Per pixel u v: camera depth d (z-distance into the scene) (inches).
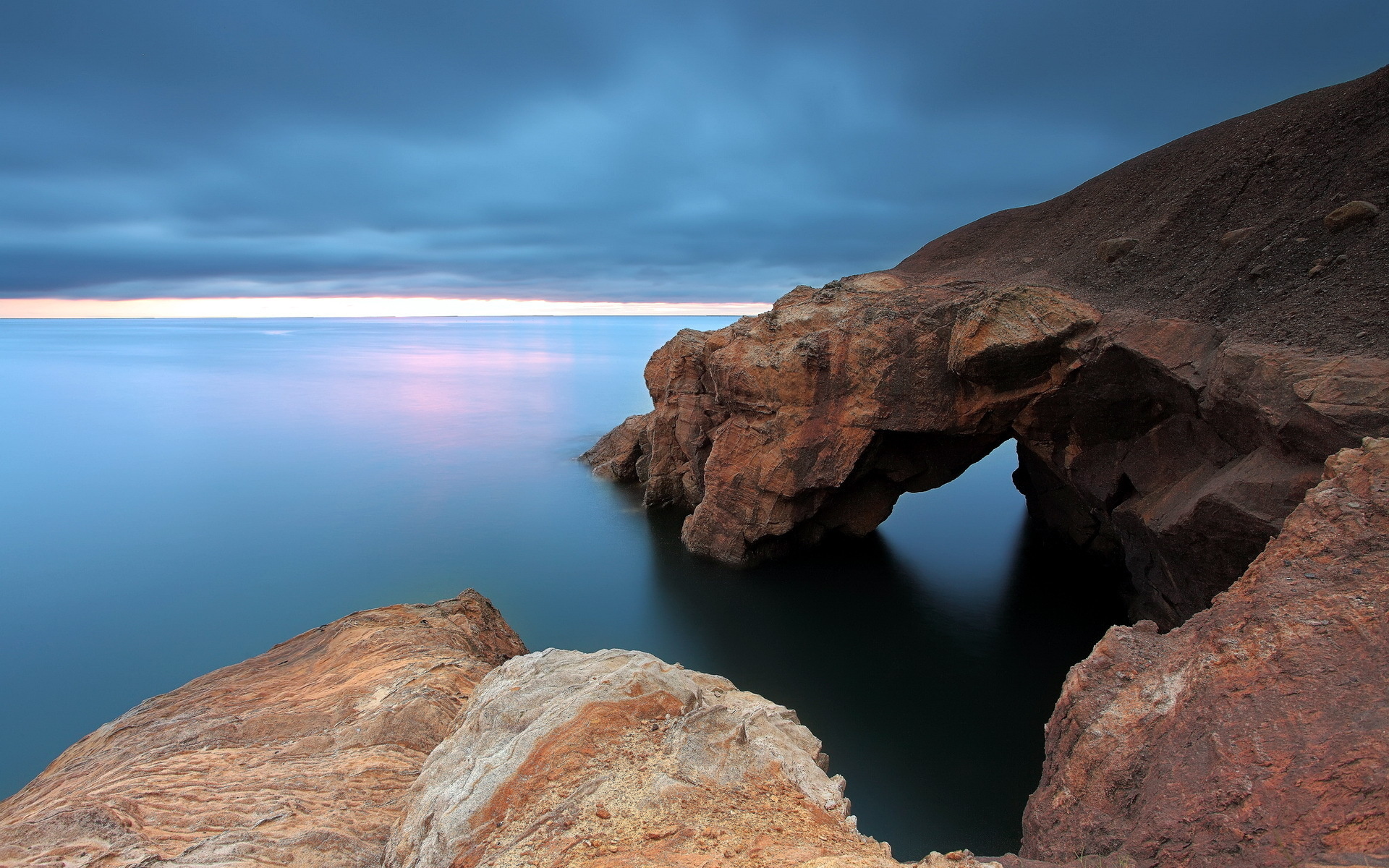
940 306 1107.3
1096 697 441.1
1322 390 603.2
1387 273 685.9
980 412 1083.3
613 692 415.8
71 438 3024.1
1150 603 941.8
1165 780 345.7
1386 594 371.2
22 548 1711.4
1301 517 447.5
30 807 524.1
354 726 574.9
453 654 702.5
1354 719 316.2
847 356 1192.2
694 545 1477.6
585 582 1409.9
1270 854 279.6
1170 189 1103.0
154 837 429.1
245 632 1325.0
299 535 1780.3
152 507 2030.0
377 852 414.9
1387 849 257.0
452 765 418.3
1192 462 847.7
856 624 1171.3
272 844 412.8
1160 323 845.2
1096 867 320.8
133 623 1358.3
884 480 1407.5
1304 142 930.7
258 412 3690.9
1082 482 1008.9
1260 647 380.5
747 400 1310.3
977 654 1067.3
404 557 1621.6
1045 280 1120.8
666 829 313.6
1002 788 770.2
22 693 1144.2
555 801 342.6
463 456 2600.9
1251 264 834.2
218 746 564.1
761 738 384.2
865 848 301.6
